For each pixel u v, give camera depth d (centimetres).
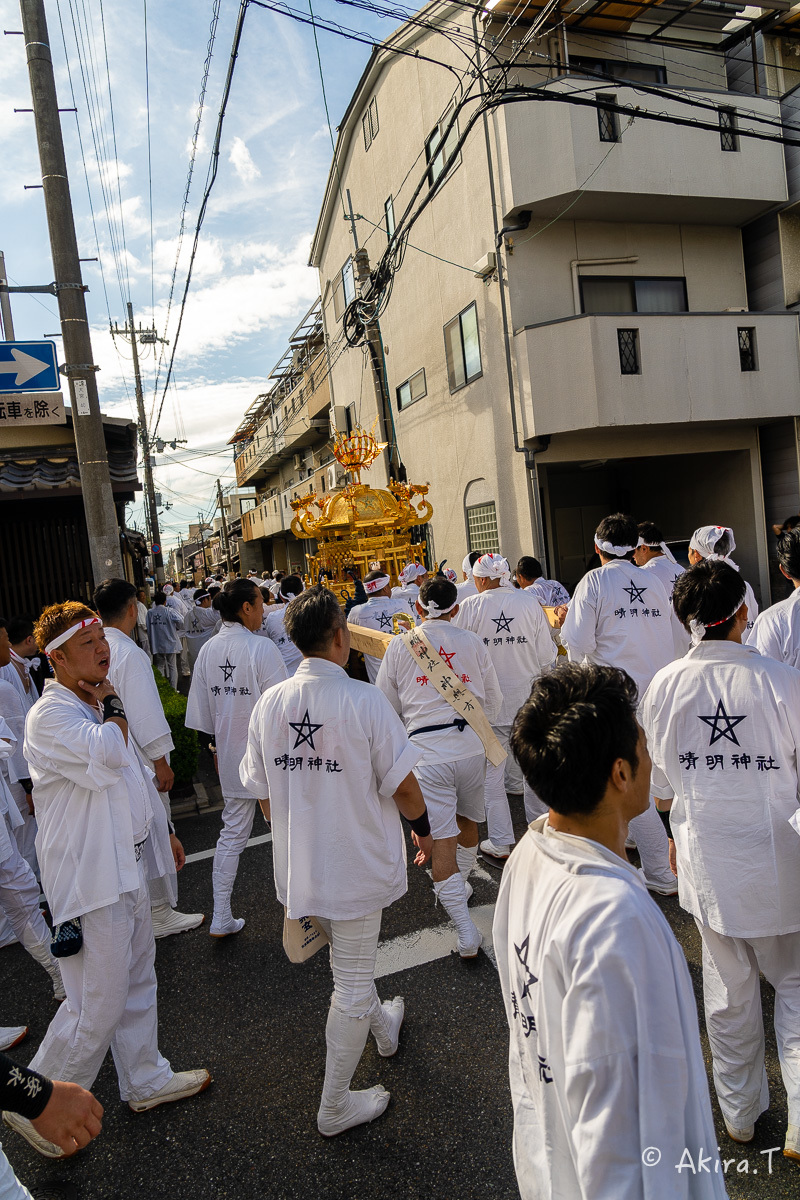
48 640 267
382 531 1169
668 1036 109
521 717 135
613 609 421
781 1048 229
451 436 1440
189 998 355
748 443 1299
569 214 1171
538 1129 128
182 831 598
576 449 1209
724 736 230
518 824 543
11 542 822
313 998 346
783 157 1215
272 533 3253
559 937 117
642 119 1113
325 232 2094
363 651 527
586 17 1169
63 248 651
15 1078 151
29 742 259
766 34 1327
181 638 1426
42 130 646
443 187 1352
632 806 134
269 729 264
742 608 239
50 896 254
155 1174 253
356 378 1977
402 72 1464
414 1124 262
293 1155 254
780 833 224
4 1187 142
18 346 656
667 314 1128
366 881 252
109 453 819
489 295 1230
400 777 253
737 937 224
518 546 1238
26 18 640
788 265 1254
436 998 335
